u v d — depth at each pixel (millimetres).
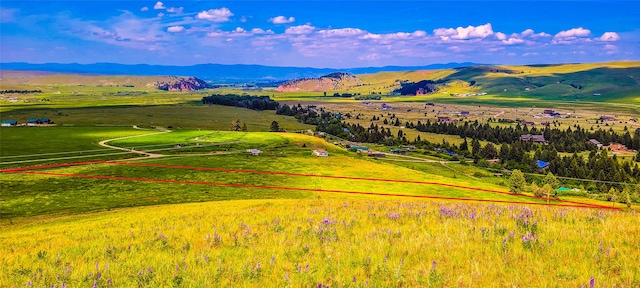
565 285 8320
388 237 13000
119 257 12727
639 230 12383
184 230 17562
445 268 9680
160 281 9859
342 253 11469
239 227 17172
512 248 10867
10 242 23219
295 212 21594
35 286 10172
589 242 11188
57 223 55500
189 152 187500
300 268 10000
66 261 12711
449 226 14258
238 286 9289
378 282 8992
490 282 8680
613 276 8742
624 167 184875
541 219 15164
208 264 11117
